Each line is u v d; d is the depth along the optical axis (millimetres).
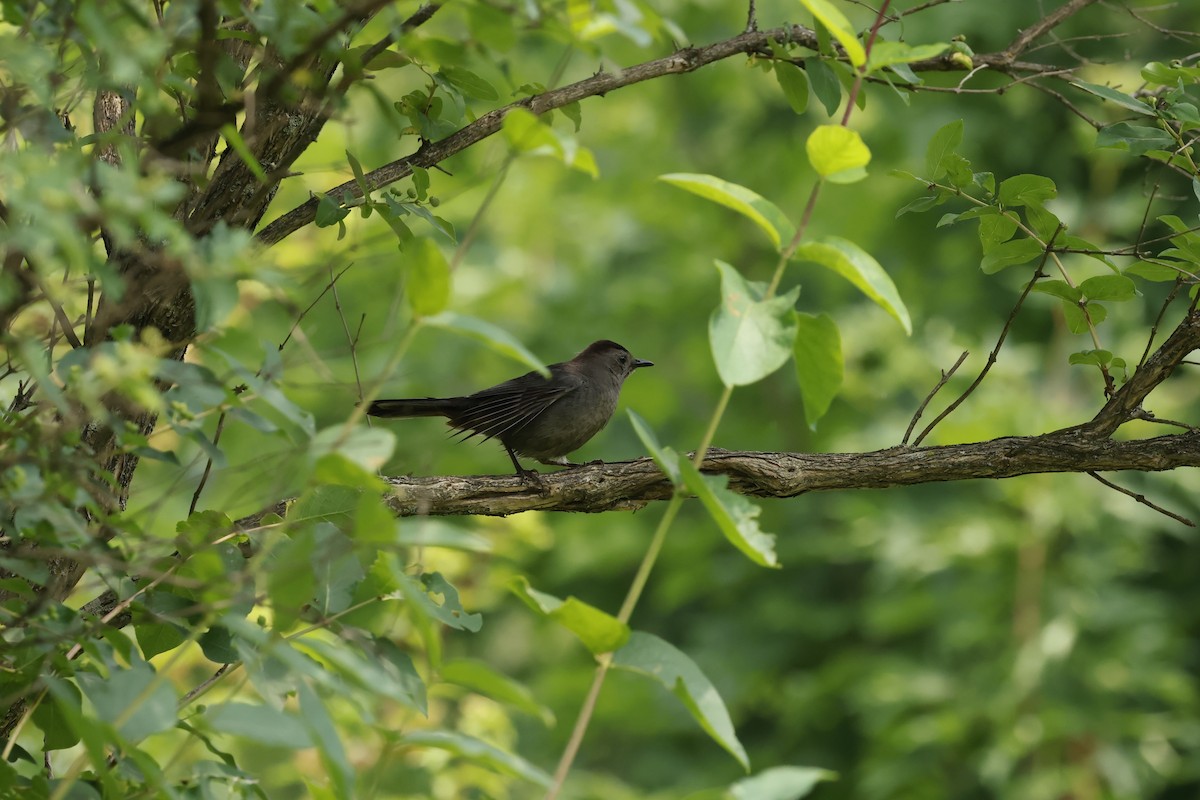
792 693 21047
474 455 22531
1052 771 18688
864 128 22562
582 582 25125
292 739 4207
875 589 21656
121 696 4262
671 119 26578
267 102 6871
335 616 5352
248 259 4328
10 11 4742
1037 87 8805
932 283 23016
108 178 4078
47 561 6078
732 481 8383
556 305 25641
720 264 5004
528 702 4324
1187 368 19781
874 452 8406
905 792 19016
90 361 4742
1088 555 19688
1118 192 20703
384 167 7523
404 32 5430
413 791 12969
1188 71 7316
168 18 5254
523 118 4668
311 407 16234
